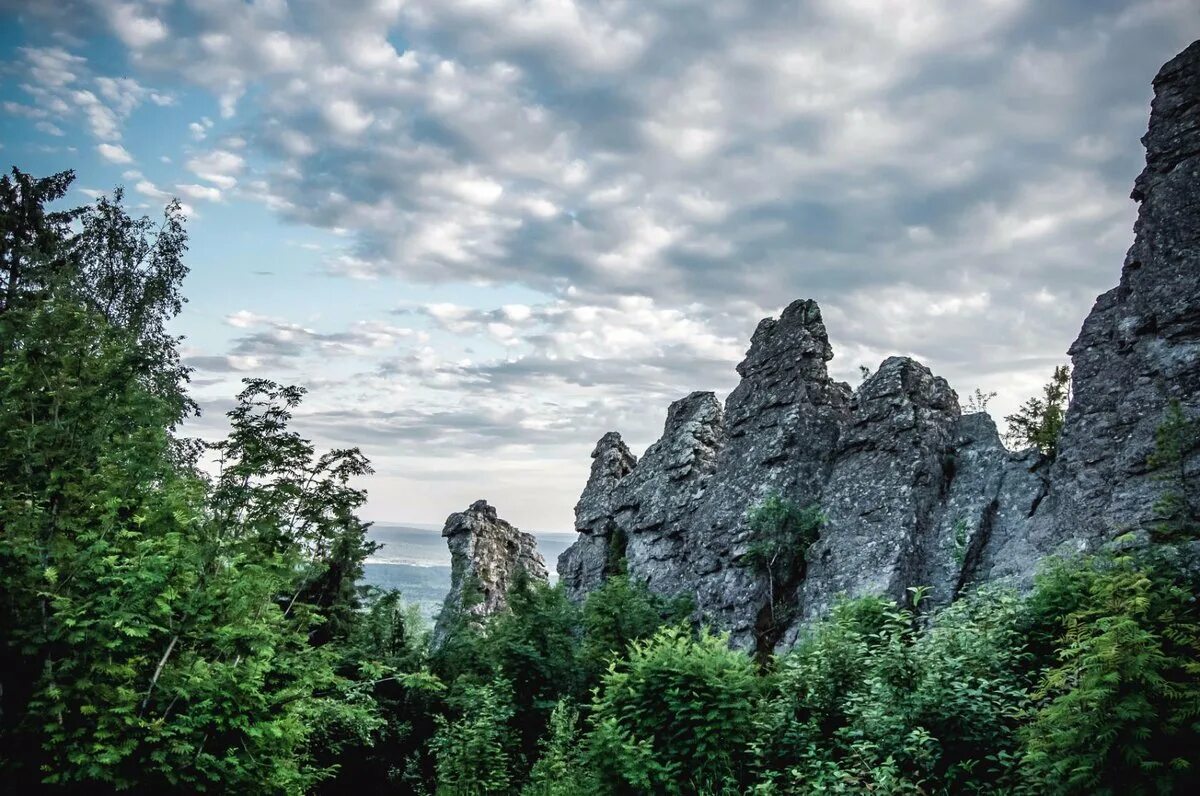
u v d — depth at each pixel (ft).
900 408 117.19
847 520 111.55
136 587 43.57
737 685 52.65
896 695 45.62
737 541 121.90
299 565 67.41
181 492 54.08
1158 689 31.01
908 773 41.70
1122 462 84.48
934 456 112.37
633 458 183.42
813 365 136.26
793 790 45.88
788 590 115.96
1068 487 92.73
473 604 114.73
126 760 41.50
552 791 64.03
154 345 92.68
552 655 92.22
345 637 89.81
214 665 47.03
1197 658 33.73
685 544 138.51
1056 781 33.37
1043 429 130.93
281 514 67.10
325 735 75.36
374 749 86.74
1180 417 75.15
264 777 48.52
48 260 93.04
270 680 53.72
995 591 59.21
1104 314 97.66
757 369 142.51
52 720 40.57
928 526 106.73
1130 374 89.97
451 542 165.27
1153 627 34.55
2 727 41.09
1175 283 86.84
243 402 66.28
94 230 119.96
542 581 112.37
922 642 50.06
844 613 65.00
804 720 53.21
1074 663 36.11
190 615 46.60
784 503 118.11
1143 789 30.22
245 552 55.21
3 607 42.24
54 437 48.34
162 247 126.11
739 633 114.73
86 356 52.16
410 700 91.56
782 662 65.67
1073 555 73.67
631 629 97.60
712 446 152.25
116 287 118.42
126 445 52.75
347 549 87.40
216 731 45.91
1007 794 38.24
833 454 125.08
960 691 42.91
